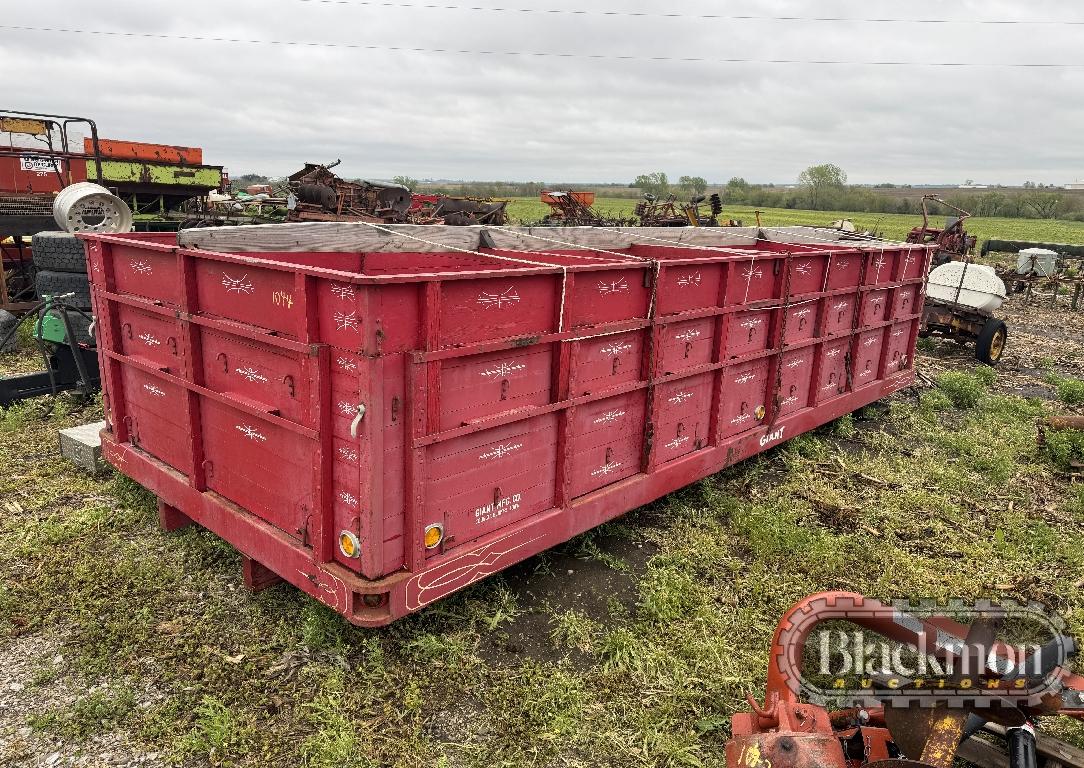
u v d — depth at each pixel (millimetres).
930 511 6609
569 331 4527
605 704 3930
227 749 3490
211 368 4477
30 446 6836
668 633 4543
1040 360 14281
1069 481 7547
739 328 6234
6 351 9984
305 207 14703
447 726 3719
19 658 4031
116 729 3574
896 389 9445
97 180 12477
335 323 3590
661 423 5605
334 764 3410
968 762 3549
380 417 3574
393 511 3801
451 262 6500
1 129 13328
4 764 3326
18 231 11359
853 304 7965
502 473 4371
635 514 6152
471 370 4004
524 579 5105
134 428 5398
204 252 4250
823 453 7863
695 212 22875
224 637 4289
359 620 3740
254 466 4312
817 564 5477
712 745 3705
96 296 5352
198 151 18797
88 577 4781
